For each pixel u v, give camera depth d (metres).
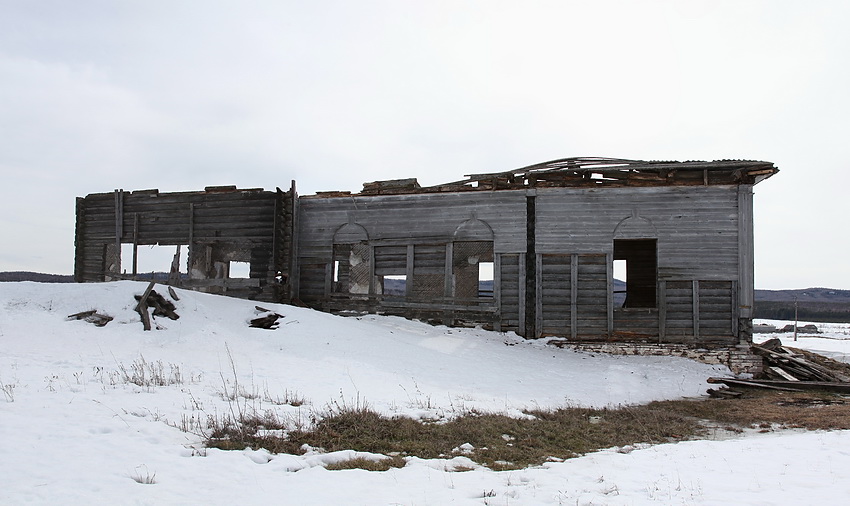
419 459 8.02
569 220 20.03
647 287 25.31
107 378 10.89
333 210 22.84
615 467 7.72
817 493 6.15
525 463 8.15
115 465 6.52
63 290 16.30
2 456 6.38
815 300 93.94
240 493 5.97
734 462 7.89
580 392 13.89
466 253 22.30
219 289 22.69
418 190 21.83
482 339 19.11
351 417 9.52
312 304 22.75
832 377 17.34
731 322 18.70
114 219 24.70
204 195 23.52
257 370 12.82
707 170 19.09
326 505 5.68
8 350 12.41
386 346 16.00
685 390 15.48
